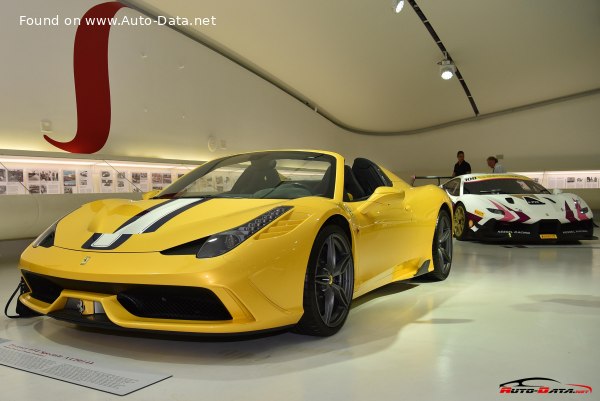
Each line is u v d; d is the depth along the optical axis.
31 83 5.25
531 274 3.76
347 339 2.11
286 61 8.93
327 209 2.13
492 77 10.38
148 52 6.77
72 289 1.94
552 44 8.77
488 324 2.35
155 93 6.92
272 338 2.12
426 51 8.75
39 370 1.71
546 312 2.58
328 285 2.14
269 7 6.77
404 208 3.06
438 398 1.49
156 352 1.92
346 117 12.96
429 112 12.78
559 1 7.05
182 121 7.44
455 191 6.57
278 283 1.85
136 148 6.62
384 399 1.49
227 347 2.00
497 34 8.12
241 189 2.60
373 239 2.57
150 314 1.87
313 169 2.64
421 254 3.26
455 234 6.22
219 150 8.28
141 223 2.04
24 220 4.86
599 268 4.00
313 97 11.23
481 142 13.62
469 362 1.82
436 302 2.84
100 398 1.48
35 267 1.98
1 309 2.65
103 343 2.03
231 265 1.72
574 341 2.07
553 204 5.66
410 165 14.67
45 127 5.38
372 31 7.75
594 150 12.28
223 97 8.40
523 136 13.06
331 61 8.97
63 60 5.57
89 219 2.24
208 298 1.75
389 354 1.91
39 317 2.46
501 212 5.56
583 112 12.30
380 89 10.72
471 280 3.55
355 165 3.18
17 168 5.06
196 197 2.46
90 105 5.91
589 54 9.45
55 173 5.45
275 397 1.50
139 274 1.71
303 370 1.74
